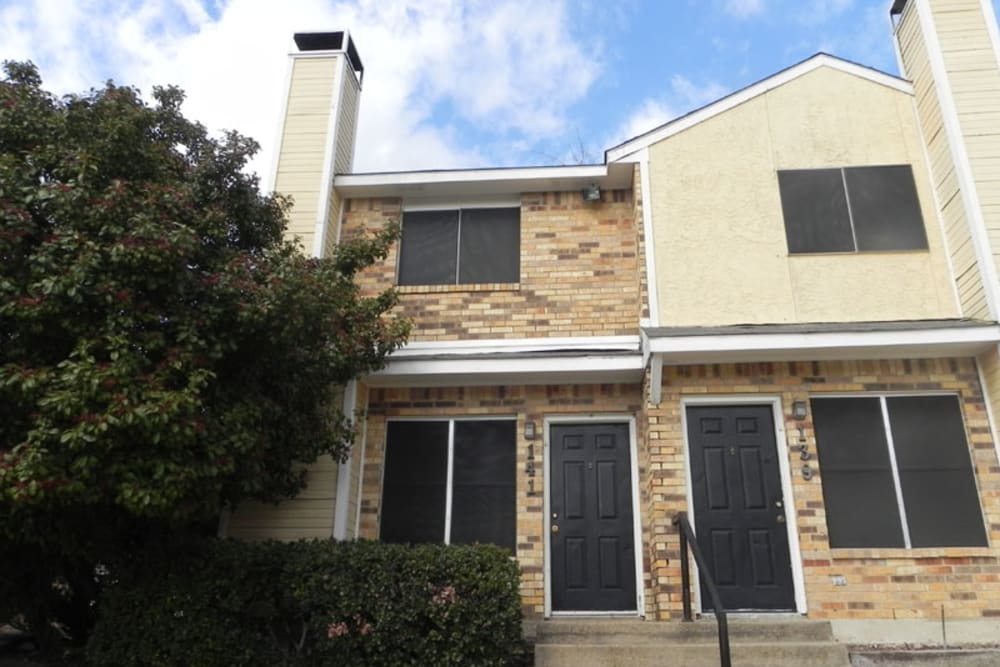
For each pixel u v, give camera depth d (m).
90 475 5.34
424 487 8.76
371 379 8.78
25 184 5.84
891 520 7.69
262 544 7.09
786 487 7.86
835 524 7.71
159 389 5.52
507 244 9.81
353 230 9.88
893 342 7.64
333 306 7.07
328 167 9.70
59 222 5.85
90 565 7.36
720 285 8.63
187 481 5.69
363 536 8.54
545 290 9.38
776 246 8.75
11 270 5.61
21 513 5.79
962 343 7.64
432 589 6.52
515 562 6.82
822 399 8.15
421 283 9.73
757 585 7.62
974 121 8.52
